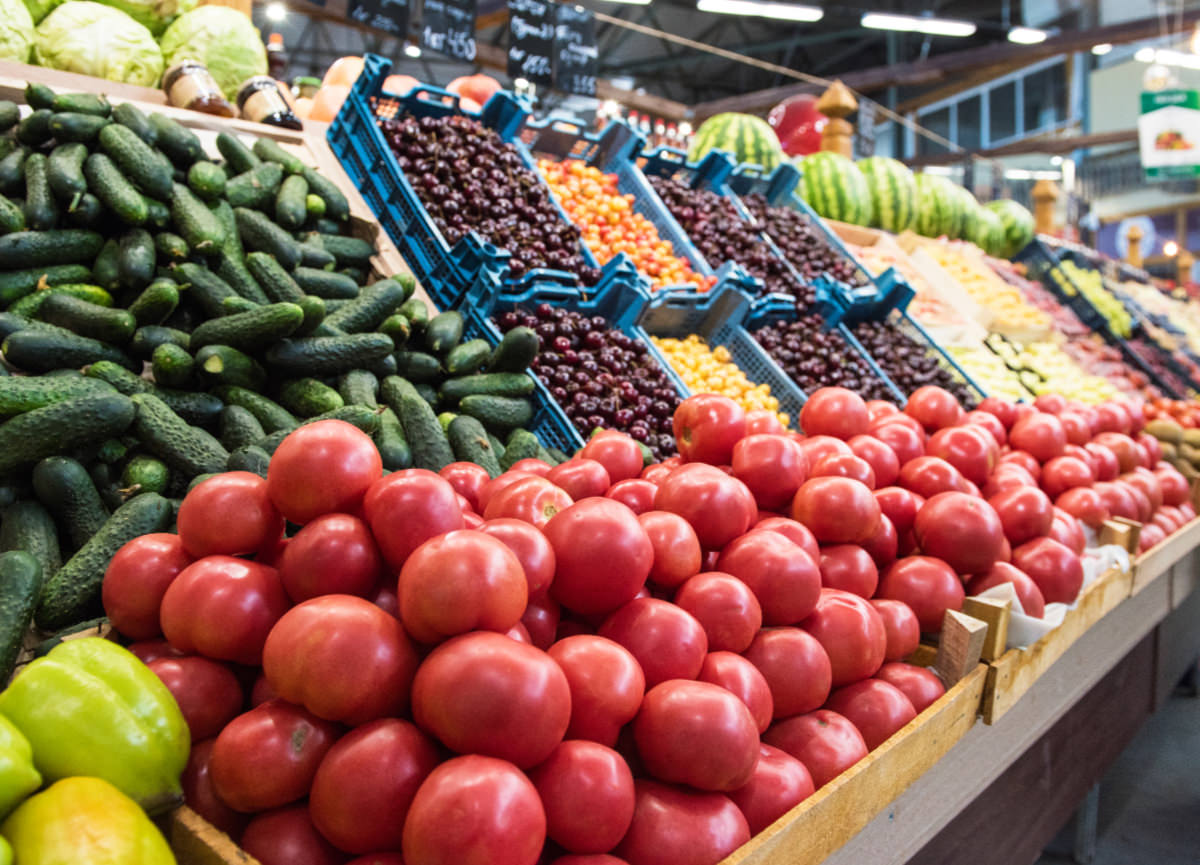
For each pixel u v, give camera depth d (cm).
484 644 108
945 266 677
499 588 112
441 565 111
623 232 437
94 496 200
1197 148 1179
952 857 187
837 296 469
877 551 200
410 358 290
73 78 341
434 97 396
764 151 695
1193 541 377
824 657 150
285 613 125
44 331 231
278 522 136
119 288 267
